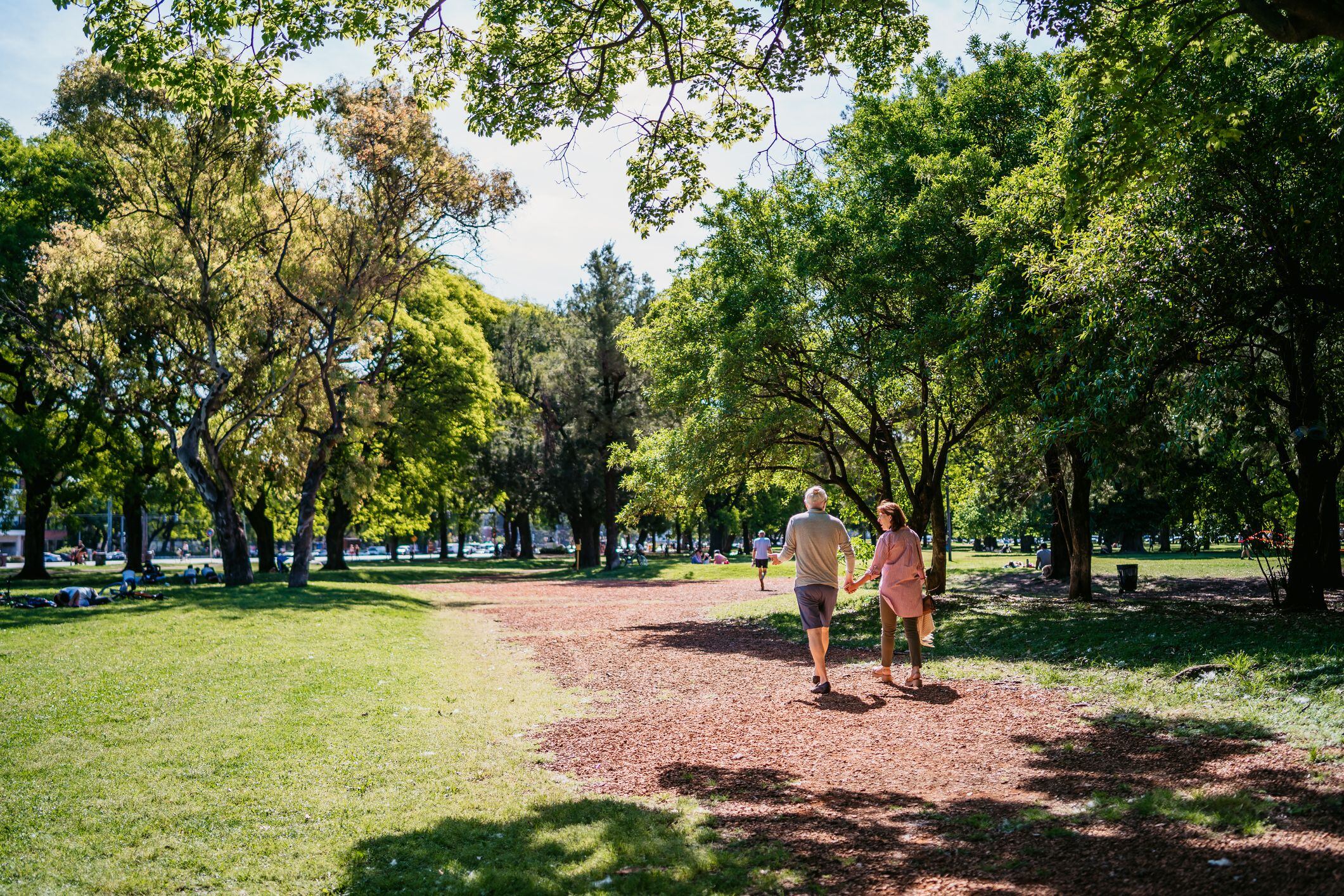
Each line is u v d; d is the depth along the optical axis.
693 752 6.90
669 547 98.81
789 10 9.44
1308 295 10.72
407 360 39.72
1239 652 9.38
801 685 9.77
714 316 18.64
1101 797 5.19
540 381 46.00
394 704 9.07
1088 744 6.55
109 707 8.91
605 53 10.11
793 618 17.89
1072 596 18.70
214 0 8.49
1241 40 9.74
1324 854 3.95
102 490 38.34
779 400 18.95
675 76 10.64
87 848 5.04
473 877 4.45
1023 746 6.61
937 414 17.38
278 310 24.66
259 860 4.82
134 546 39.84
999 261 14.02
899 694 8.95
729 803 5.56
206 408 25.02
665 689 9.85
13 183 32.66
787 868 4.37
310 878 4.57
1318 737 6.14
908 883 4.09
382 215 25.56
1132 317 10.32
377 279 25.64
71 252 22.55
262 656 12.38
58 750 7.24
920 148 17.92
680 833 5.01
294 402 25.81
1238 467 17.78
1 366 32.81
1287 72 10.74
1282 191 10.74
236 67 9.06
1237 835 4.32
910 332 15.71
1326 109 10.23
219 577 32.81
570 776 6.39
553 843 4.90
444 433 40.09
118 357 24.16
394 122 24.47
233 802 5.83
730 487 21.69
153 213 23.75
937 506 21.06
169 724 8.14
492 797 5.86
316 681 10.40
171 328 24.16
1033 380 12.80
